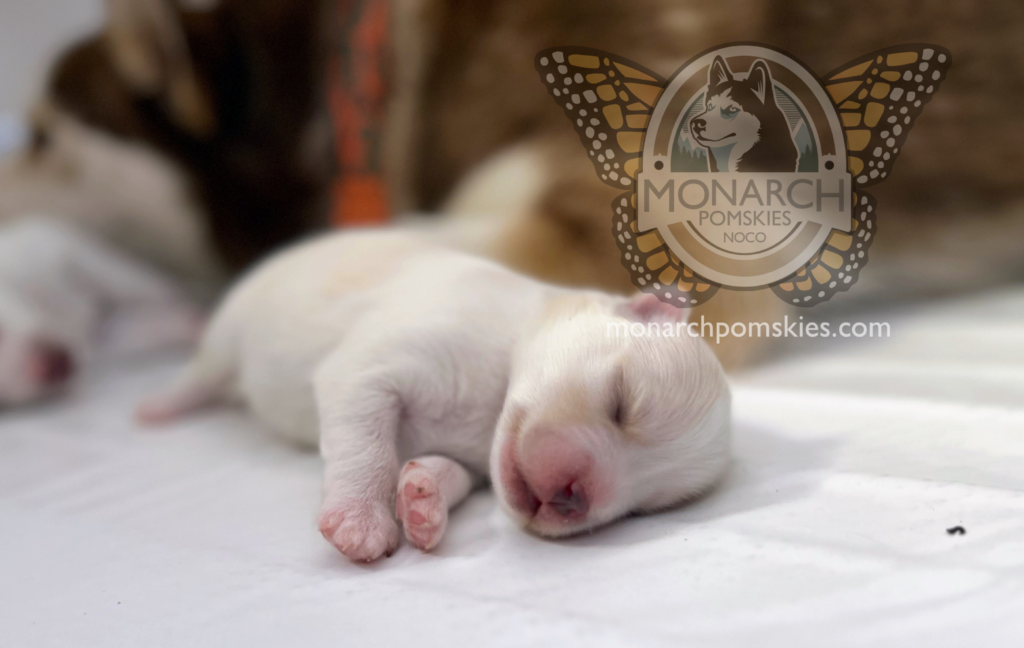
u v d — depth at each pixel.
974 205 0.59
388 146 0.66
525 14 0.59
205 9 0.68
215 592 0.37
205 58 0.68
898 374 0.48
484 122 0.61
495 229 0.52
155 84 0.69
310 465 0.44
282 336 0.46
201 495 0.42
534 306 0.43
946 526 0.38
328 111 0.68
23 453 0.47
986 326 0.52
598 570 0.37
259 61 0.69
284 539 0.40
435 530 0.39
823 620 0.35
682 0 0.54
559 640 0.35
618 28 0.55
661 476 0.40
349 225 0.67
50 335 0.57
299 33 0.68
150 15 0.65
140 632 0.36
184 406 0.50
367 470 0.40
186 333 0.69
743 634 0.35
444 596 0.36
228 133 0.71
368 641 0.35
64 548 0.40
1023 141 0.57
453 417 0.42
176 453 0.46
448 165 0.64
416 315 0.43
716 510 0.40
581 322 0.41
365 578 0.38
